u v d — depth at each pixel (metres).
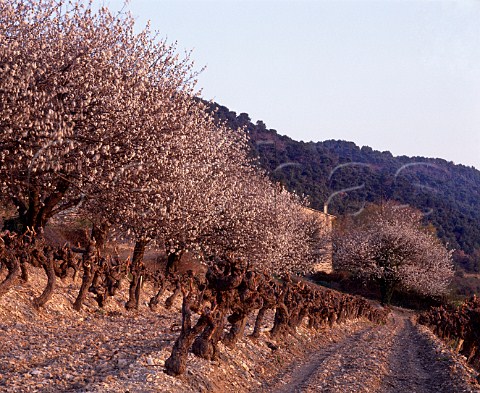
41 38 18.95
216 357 12.95
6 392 8.79
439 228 112.06
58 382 9.70
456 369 19.88
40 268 21.19
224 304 13.02
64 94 18.97
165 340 15.07
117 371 10.75
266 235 34.12
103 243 24.11
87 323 17.05
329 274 79.44
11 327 14.18
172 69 23.91
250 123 112.44
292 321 23.70
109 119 19.11
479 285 95.44
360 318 48.44
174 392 9.88
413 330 45.16
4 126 16.50
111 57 20.62
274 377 15.09
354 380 15.50
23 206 22.23
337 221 81.44
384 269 72.12
